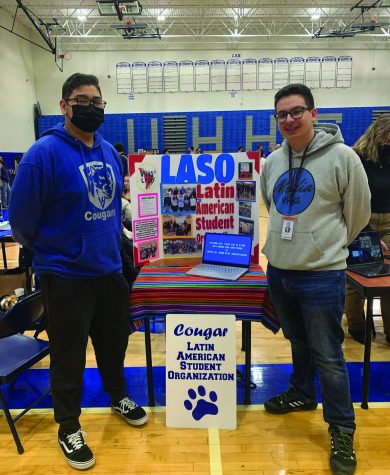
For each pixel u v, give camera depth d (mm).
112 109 12039
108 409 2020
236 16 10336
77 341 1604
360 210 1524
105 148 1688
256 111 11953
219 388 1830
